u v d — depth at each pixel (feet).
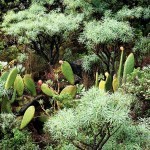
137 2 22.43
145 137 10.39
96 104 9.42
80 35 18.58
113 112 9.29
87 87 17.80
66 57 20.93
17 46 21.48
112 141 10.43
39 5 22.03
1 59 21.31
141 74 14.70
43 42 20.17
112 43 18.17
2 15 24.56
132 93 13.69
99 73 19.02
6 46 22.09
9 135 13.62
